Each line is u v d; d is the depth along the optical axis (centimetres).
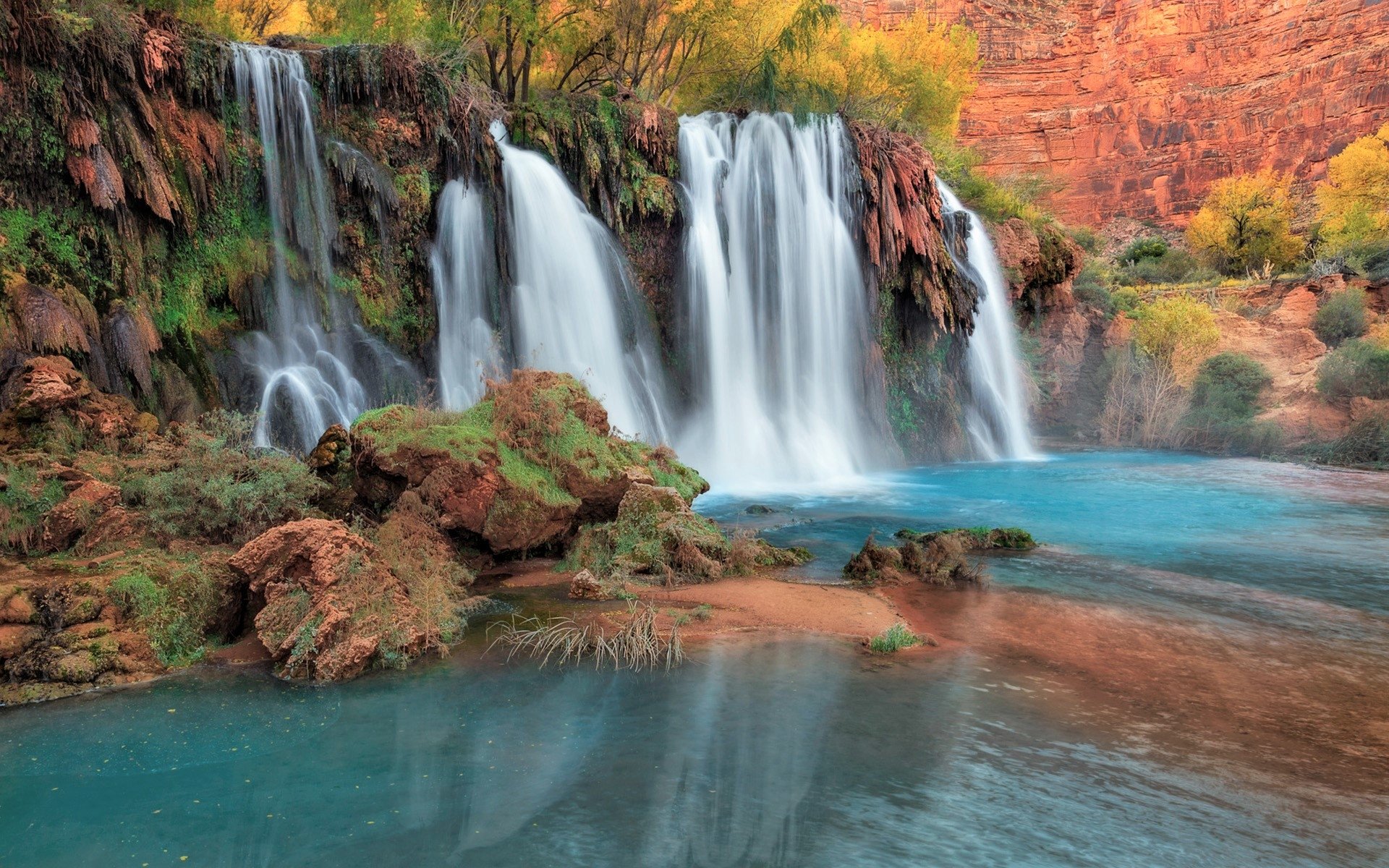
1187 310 3381
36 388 973
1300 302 3622
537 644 788
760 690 683
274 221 1555
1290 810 496
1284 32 6366
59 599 707
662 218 2166
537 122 2000
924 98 3875
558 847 455
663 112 2192
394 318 1711
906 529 1359
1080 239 4716
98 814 492
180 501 905
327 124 1653
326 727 614
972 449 2742
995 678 715
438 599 847
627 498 1102
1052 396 3488
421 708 648
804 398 2369
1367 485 2073
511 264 1889
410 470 1034
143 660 716
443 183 1798
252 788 523
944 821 481
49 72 1223
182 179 1416
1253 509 1712
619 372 2056
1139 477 2242
